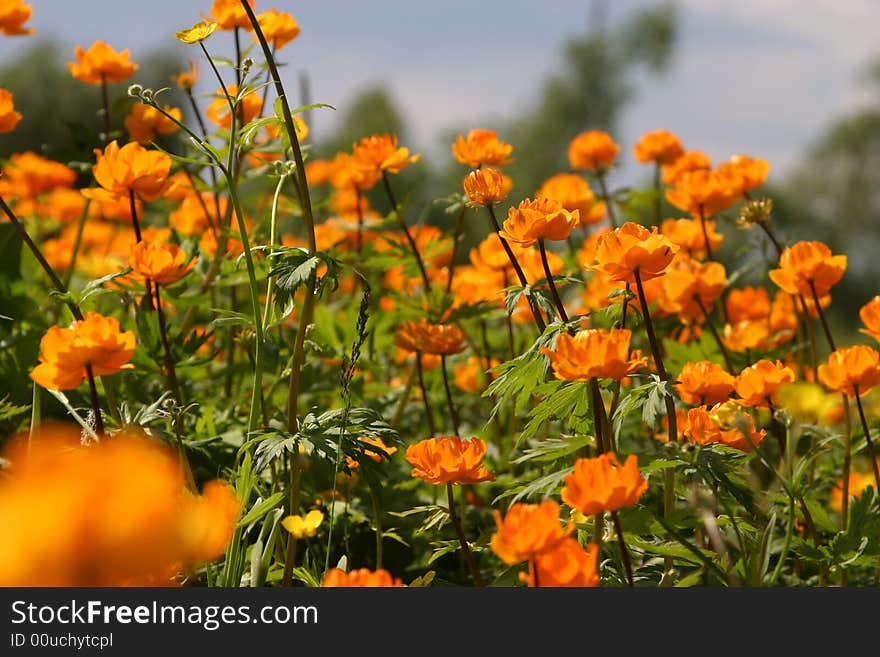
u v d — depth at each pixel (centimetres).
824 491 290
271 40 282
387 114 2661
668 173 412
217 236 320
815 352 299
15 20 320
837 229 2950
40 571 74
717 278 292
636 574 203
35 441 202
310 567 224
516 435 323
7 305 320
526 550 138
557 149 2653
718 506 210
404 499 267
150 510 76
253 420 204
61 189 473
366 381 354
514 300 216
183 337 282
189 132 199
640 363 177
